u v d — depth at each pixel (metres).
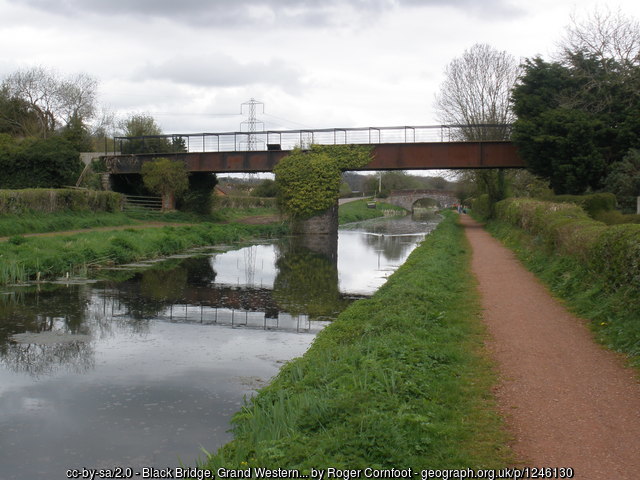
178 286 21.69
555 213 21.22
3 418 8.92
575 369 8.53
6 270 21.12
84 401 9.65
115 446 7.96
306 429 6.71
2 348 12.73
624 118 33.22
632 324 9.77
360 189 165.50
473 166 43.47
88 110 66.50
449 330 10.85
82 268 24.36
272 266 28.53
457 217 69.38
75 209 40.34
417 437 6.23
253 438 6.90
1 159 46.38
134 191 55.06
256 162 49.34
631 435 6.25
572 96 35.31
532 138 35.00
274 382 9.02
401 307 12.56
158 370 11.35
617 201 28.84
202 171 50.41
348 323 12.45
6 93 61.88
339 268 27.80
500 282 17.00
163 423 8.73
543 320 11.80
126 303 18.00
